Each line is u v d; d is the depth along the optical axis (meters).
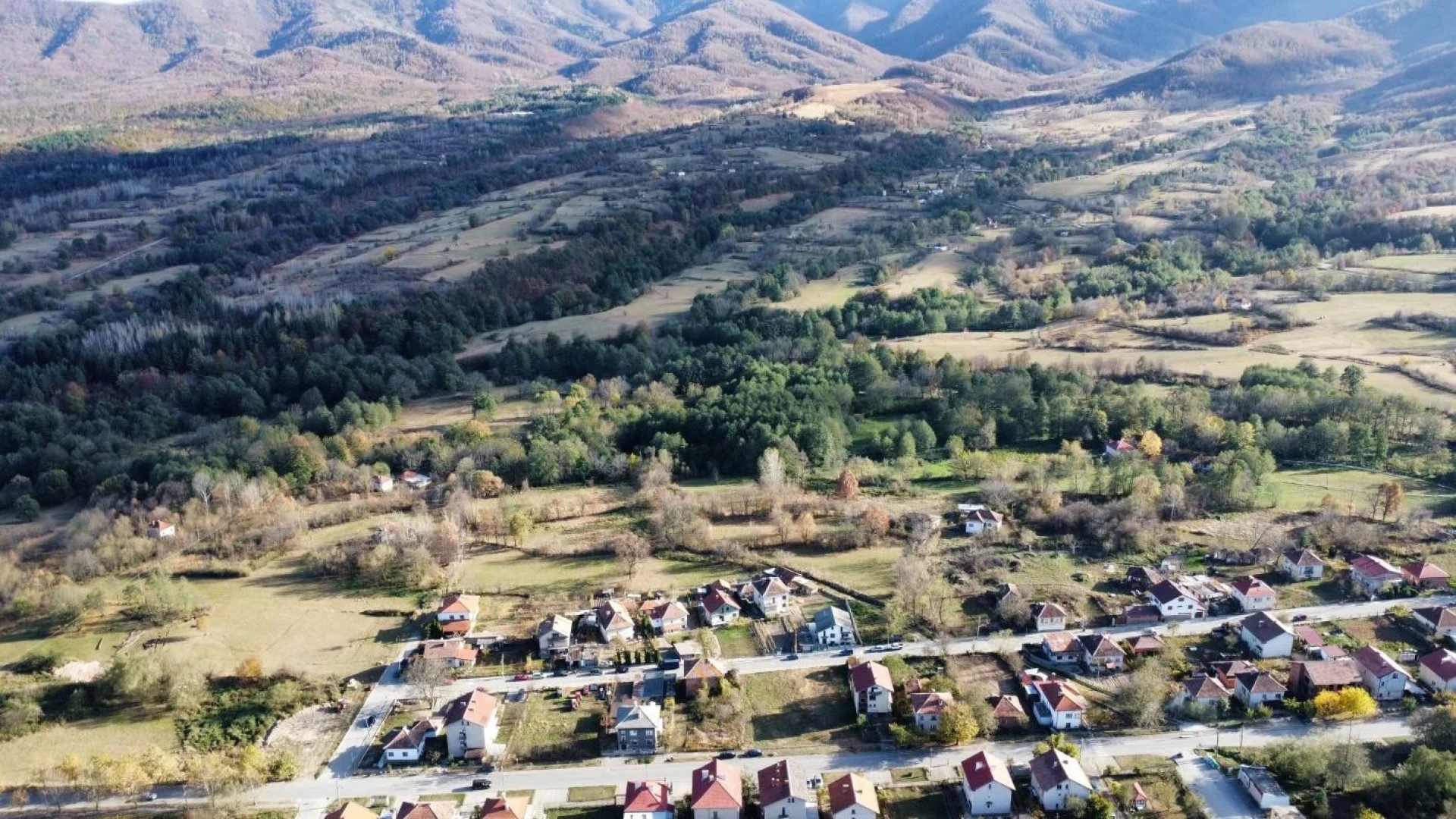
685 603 149.00
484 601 151.88
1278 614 138.88
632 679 130.88
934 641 136.62
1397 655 127.31
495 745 117.44
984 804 103.75
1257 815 101.94
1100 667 127.88
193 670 129.50
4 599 150.38
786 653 136.00
